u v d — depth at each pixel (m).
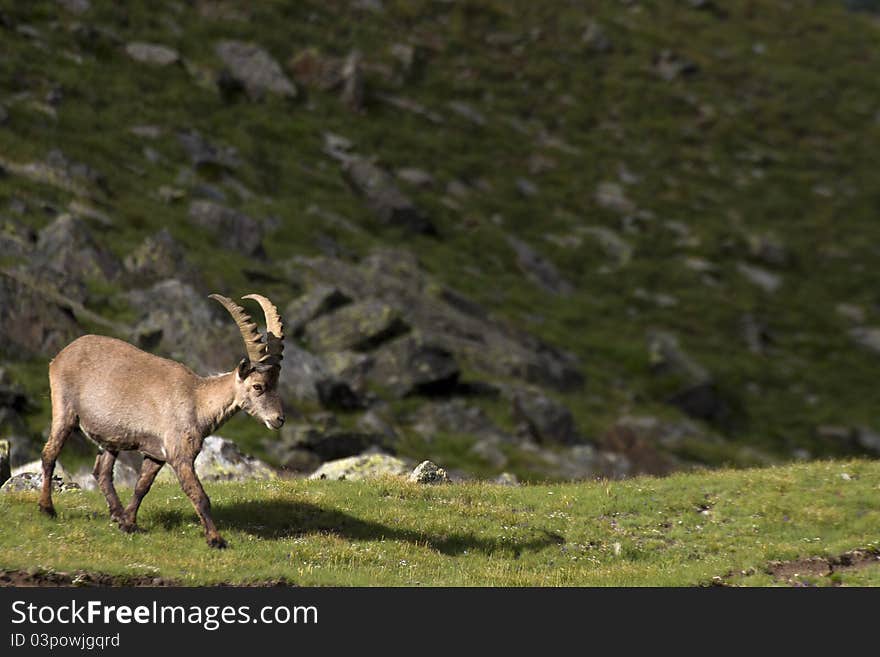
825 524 83.00
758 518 85.19
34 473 87.25
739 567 73.56
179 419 66.25
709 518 86.69
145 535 68.62
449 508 84.62
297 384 198.00
